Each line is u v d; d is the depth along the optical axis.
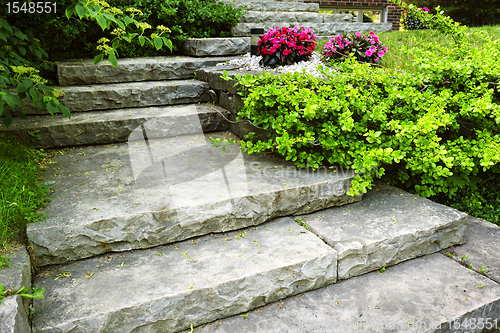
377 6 10.19
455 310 1.87
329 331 1.75
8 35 3.07
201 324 1.80
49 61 4.19
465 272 2.21
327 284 2.10
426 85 3.12
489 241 2.61
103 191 2.36
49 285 1.77
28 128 3.06
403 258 2.33
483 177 3.27
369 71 3.16
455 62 3.06
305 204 2.53
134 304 1.63
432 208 2.63
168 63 4.36
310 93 2.70
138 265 1.95
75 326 1.54
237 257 2.02
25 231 1.89
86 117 3.48
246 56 4.70
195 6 5.30
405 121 2.87
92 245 1.99
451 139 3.41
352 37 4.12
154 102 3.96
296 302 1.96
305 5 6.99
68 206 2.14
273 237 2.24
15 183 2.16
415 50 3.38
